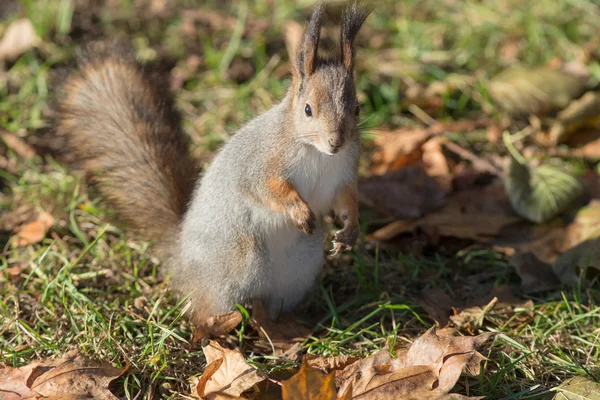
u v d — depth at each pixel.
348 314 10.12
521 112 13.83
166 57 15.14
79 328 9.31
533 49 15.26
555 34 15.50
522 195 11.70
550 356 9.02
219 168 9.71
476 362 8.19
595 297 10.14
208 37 15.67
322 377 7.36
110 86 11.34
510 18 16.03
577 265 10.45
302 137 8.86
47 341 9.07
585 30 15.73
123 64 11.57
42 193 12.07
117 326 9.34
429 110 14.22
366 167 13.02
